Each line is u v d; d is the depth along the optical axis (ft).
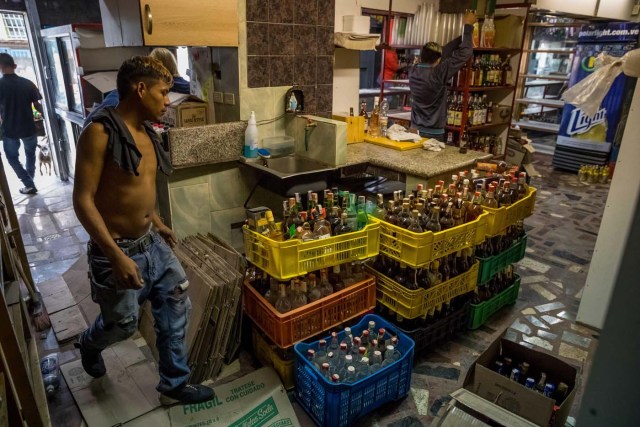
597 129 19.88
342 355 6.67
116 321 5.98
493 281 9.29
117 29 8.45
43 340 8.25
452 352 8.21
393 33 15.08
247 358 7.91
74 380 7.11
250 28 8.98
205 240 8.75
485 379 5.73
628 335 1.83
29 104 15.75
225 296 7.14
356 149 10.83
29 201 15.80
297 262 6.75
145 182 5.75
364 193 9.98
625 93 18.85
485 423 5.02
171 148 8.27
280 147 9.71
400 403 6.99
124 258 5.31
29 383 5.27
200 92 10.39
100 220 5.20
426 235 6.92
